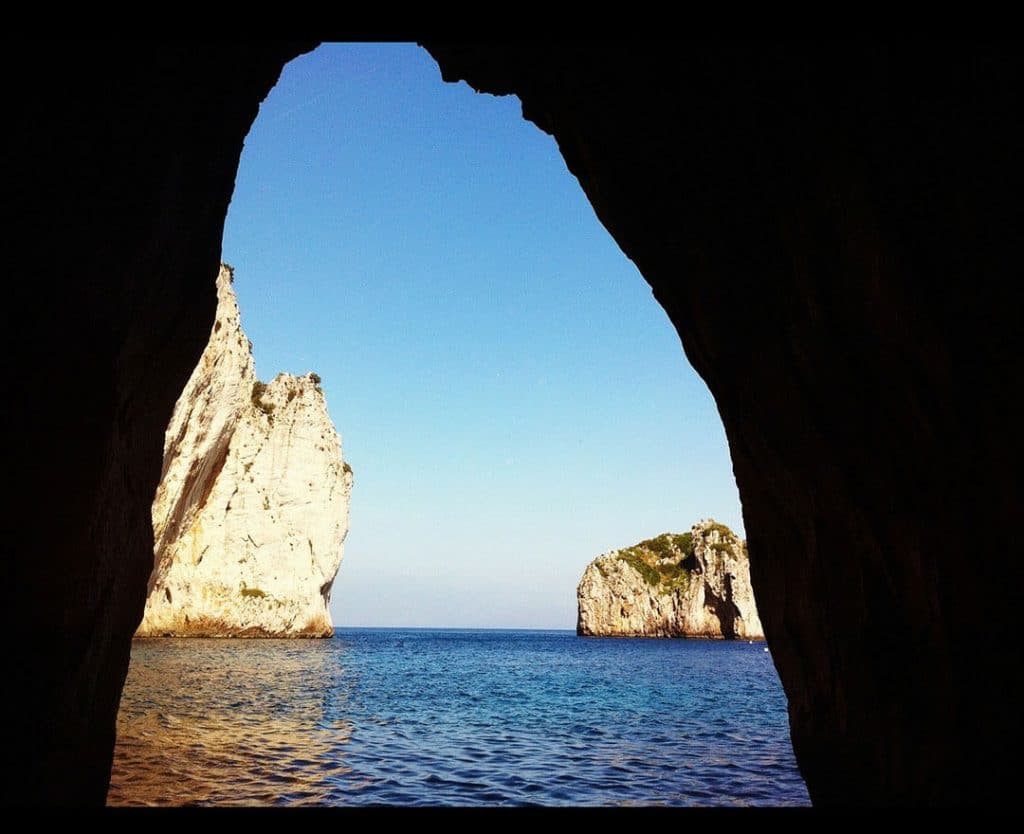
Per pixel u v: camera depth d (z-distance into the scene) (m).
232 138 9.24
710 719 21.58
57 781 6.00
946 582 5.64
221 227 9.93
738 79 6.99
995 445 5.01
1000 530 5.07
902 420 5.97
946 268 5.14
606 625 138.88
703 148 7.96
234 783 10.65
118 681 7.85
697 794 10.94
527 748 15.43
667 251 9.54
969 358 5.08
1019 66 4.54
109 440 6.46
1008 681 5.01
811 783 8.41
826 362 6.80
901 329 5.61
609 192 10.03
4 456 5.52
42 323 5.85
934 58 5.05
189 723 16.53
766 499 9.23
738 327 8.55
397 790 10.75
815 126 6.14
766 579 9.55
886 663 6.55
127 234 6.88
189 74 7.54
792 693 9.04
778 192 7.04
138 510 8.24
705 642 114.50
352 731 17.06
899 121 5.37
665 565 140.88
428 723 19.28
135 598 8.30
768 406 8.23
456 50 10.41
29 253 5.73
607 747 15.77
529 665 53.16
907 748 6.14
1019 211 4.64
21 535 5.62
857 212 5.75
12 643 5.50
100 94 6.33
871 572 6.84
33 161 5.73
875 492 6.46
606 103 8.96
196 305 9.52
